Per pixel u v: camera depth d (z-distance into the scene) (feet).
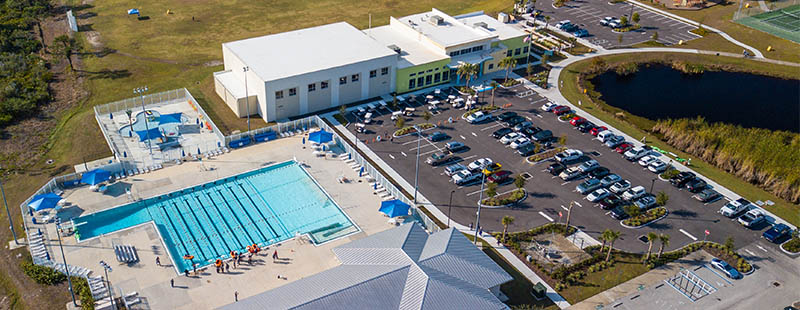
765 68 428.97
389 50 369.71
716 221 272.72
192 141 322.55
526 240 257.75
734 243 259.19
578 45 452.76
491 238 258.37
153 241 252.01
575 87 393.50
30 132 326.03
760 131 334.85
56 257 239.30
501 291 231.09
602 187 292.20
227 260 242.37
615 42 459.73
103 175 280.10
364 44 377.09
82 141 318.24
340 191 287.28
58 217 262.06
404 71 370.32
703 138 322.14
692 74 420.77
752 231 267.18
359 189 289.12
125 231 256.52
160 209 273.54
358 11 515.91
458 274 216.74
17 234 252.21
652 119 363.35
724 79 416.87
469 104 360.07
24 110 342.44
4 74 377.71
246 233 261.65
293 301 201.36
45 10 483.10
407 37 415.03
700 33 477.77
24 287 225.76
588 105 372.58
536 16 501.15
